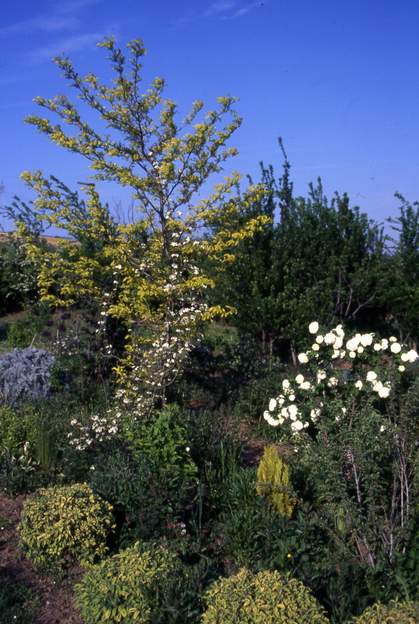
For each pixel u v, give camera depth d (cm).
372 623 331
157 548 450
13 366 870
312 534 445
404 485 467
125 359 823
